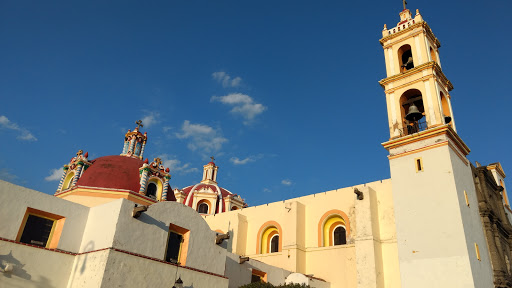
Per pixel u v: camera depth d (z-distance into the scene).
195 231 18.84
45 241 16.30
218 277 19.05
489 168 30.00
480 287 19.67
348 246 27.28
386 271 24.45
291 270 27.94
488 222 23.64
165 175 31.05
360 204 26.25
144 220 16.62
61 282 15.46
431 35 29.16
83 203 26.53
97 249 15.66
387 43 29.70
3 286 13.78
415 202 22.55
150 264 16.05
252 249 32.50
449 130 23.14
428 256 20.78
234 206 47.12
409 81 26.66
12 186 15.66
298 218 30.06
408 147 24.44
